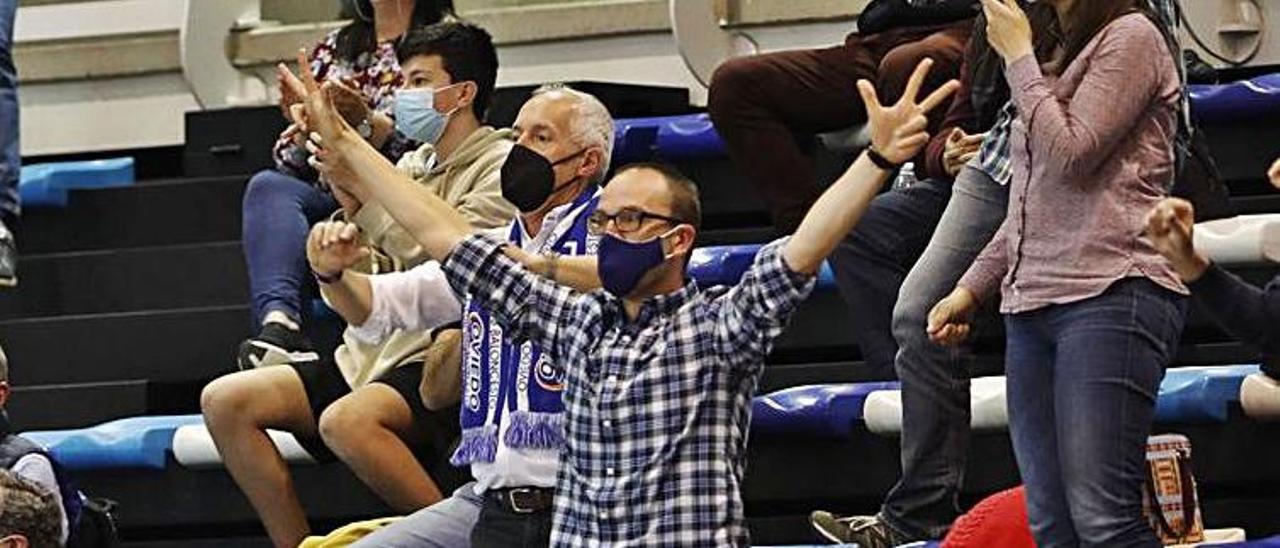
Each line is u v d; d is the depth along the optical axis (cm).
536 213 978
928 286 995
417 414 1115
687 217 848
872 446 1122
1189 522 960
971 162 994
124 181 1509
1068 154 833
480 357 964
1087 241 841
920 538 1009
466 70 1147
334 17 1653
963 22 1242
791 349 1227
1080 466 838
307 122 930
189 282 1394
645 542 828
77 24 1723
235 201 1449
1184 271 793
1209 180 1124
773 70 1250
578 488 848
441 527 1005
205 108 1636
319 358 1169
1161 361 843
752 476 1142
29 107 1736
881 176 810
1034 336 861
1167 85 850
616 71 1602
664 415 833
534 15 1614
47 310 1420
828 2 1525
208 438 1218
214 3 1638
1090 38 851
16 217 1375
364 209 1137
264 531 1235
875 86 1248
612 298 859
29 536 887
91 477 1249
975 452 1101
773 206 1255
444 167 1148
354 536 1069
